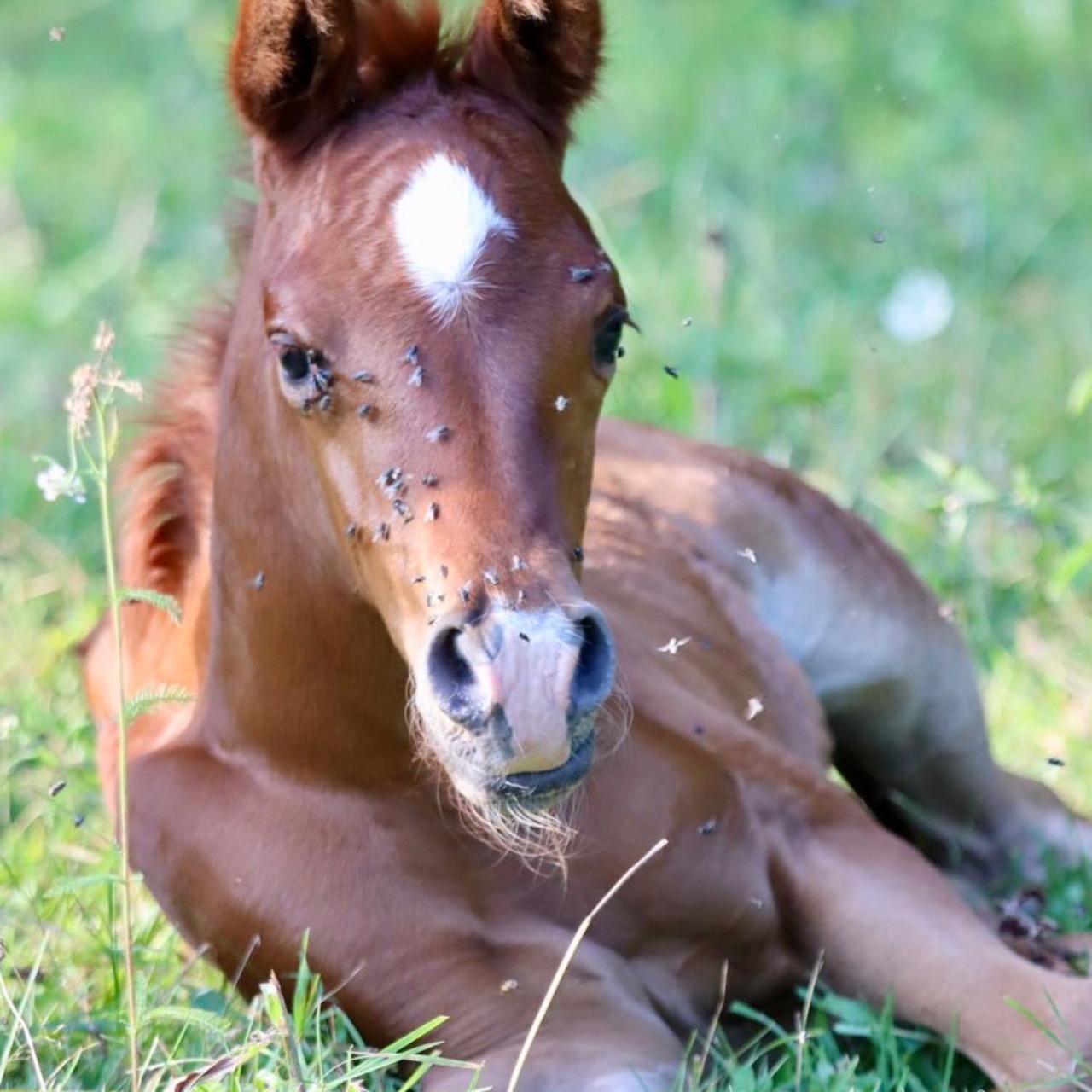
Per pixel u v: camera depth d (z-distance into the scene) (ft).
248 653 24.11
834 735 32.91
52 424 43.29
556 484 21.33
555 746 19.83
